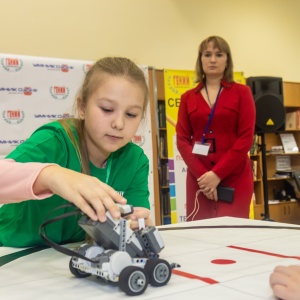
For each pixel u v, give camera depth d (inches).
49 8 129.2
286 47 183.6
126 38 143.1
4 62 93.6
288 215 170.7
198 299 20.2
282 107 138.5
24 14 125.3
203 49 78.5
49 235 37.1
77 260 23.8
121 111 32.6
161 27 150.2
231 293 21.0
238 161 73.5
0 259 31.1
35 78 96.7
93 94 33.8
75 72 100.7
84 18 135.2
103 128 33.0
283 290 19.7
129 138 33.8
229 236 38.0
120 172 43.0
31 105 96.4
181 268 26.2
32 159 34.3
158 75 133.4
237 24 169.3
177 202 124.0
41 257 31.6
